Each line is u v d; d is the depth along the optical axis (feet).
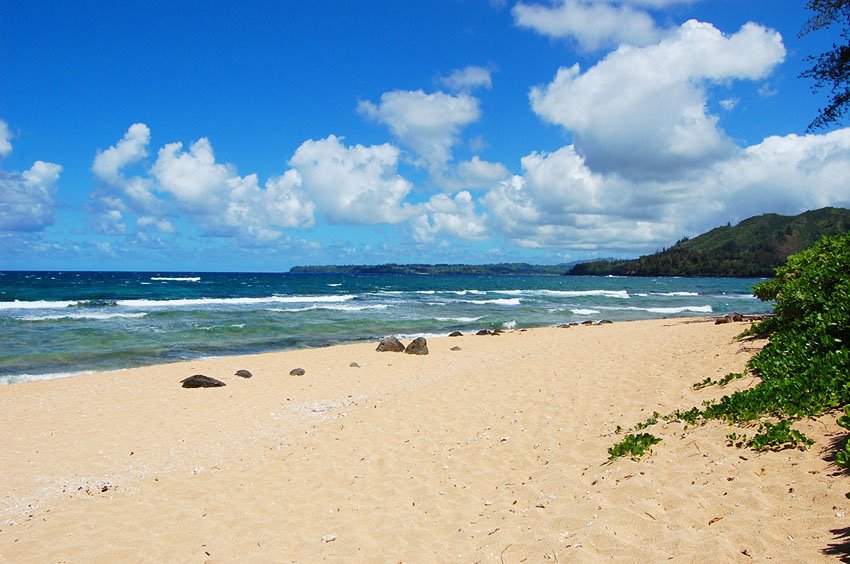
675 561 12.17
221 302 140.97
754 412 19.11
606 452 20.16
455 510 17.90
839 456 13.96
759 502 13.89
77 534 18.94
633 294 218.18
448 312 123.24
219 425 33.24
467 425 27.32
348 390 42.52
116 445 29.55
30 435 31.55
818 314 25.00
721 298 192.75
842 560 10.53
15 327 82.64
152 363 59.67
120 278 319.47
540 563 13.50
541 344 60.49
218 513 20.01
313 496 20.79
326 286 267.80
